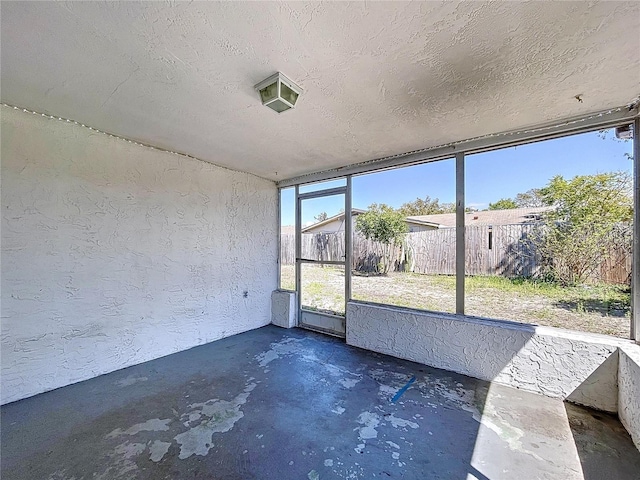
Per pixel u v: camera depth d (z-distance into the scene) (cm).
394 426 201
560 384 234
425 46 148
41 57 160
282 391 249
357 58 159
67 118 245
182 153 335
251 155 341
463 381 267
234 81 184
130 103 216
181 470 161
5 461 166
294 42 146
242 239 419
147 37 144
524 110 220
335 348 356
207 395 242
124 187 292
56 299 252
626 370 198
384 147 309
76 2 121
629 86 185
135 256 302
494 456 172
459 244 300
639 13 125
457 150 294
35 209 239
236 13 128
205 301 370
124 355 294
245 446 180
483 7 123
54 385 250
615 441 184
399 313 326
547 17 128
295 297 453
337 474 159
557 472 159
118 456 171
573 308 247
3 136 223
